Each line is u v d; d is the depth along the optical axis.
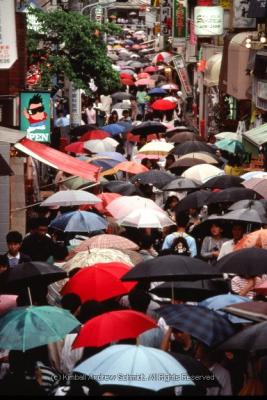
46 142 27.05
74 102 37.50
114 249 15.18
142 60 78.56
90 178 20.48
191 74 65.19
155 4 90.31
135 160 28.34
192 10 60.81
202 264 12.74
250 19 43.44
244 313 10.98
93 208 21.27
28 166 26.78
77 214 18.22
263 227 18.30
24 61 27.31
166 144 28.56
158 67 68.44
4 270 14.72
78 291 13.00
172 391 9.56
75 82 34.41
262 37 37.19
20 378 10.48
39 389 10.39
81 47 34.34
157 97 51.47
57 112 42.78
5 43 16.17
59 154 21.17
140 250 16.97
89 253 14.78
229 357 10.83
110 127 34.03
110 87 35.25
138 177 23.02
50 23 34.09
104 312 12.04
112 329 10.66
